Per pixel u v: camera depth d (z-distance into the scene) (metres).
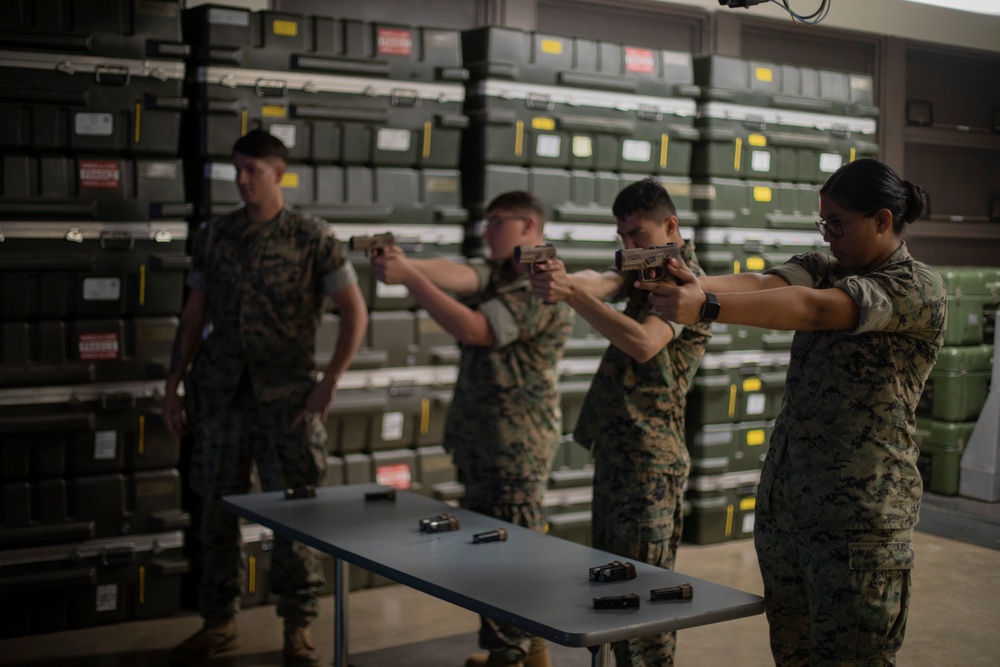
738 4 2.98
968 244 4.67
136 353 4.01
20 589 3.81
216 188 4.06
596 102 4.75
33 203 3.77
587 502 4.91
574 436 2.83
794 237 5.30
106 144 3.90
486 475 3.13
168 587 4.11
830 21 4.82
